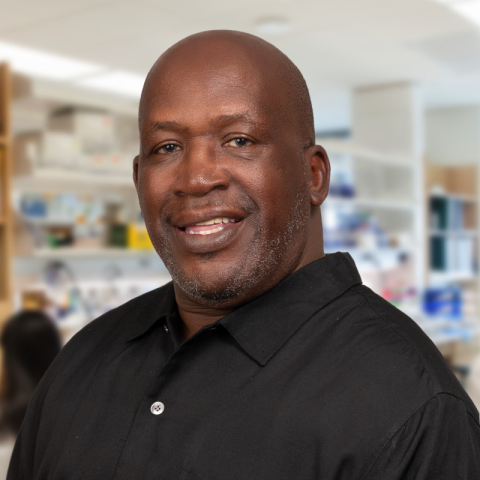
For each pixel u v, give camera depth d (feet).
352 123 20.92
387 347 2.24
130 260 13.48
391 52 16.40
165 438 2.36
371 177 19.38
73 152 10.24
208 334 2.48
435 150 25.05
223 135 2.40
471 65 17.85
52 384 2.93
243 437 2.24
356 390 2.17
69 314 11.49
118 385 2.68
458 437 2.12
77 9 12.59
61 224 11.26
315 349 2.35
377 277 17.88
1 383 7.11
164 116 2.43
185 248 2.46
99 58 16.02
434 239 20.70
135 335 2.79
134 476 2.35
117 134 10.85
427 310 17.31
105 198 12.25
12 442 6.33
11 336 7.19
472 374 10.07
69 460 2.58
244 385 2.34
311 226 2.76
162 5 12.50
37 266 11.83
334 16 13.60
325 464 2.12
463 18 13.84
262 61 2.48
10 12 12.67
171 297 2.82
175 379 2.47
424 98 22.53
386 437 2.08
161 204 2.53
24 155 9.91
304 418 2.19
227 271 2.42
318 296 2.49
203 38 2.52
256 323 2.43
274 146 2.44
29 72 17.22
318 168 2.77
